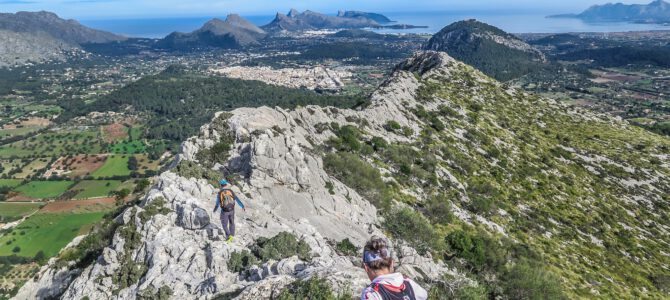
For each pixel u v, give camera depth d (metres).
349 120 84.69
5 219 159.12
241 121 51.56
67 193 180.88
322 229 39.62
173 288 26.39
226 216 27.70
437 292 19.66
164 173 39.31
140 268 30.36
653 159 122.19
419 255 42.91
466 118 116.25
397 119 96.12
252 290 14.19
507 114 135.38
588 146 125.12
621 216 89.44
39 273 45.94
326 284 13.38
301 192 44.69
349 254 35.22
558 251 68.38
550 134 127.88
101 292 29.97
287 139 48.28
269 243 27.62
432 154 86.56
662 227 90.19
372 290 6.11
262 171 44.12
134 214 35.06
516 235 69.56
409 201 63.28
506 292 43.16
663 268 73.56
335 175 55.16
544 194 90.06
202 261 27.88
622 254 74.94
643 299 61.06
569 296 54.00
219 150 46.97
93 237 43.06
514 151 107.31
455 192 75.25
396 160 74.94
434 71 154.50
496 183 87.38
